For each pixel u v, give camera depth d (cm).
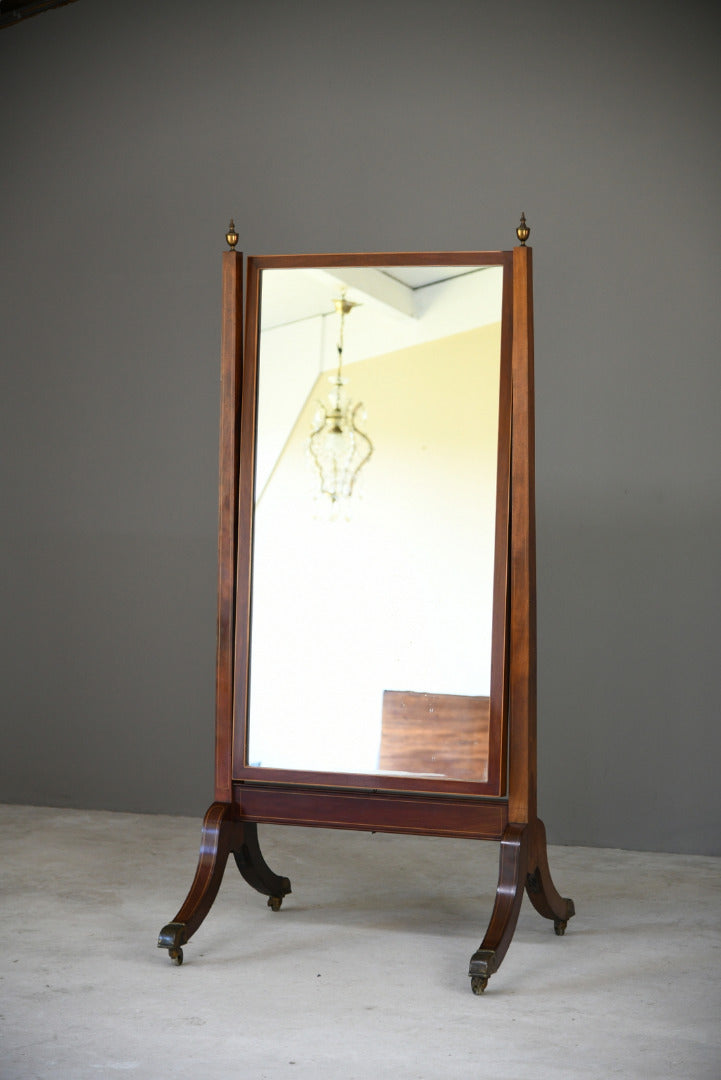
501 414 268
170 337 454
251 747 281
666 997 245
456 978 256
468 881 346
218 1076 200
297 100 446
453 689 269
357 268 279
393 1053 212
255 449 283
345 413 279
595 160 415
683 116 407
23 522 465
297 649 279
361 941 283
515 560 267
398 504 275
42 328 468
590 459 412
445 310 274
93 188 465
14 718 463
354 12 442
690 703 400
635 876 361
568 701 411
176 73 459
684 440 404
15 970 255
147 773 449
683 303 405
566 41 420
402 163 436
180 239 455
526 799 266
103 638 455
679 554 403
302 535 281
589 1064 208
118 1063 205
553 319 417
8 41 479
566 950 279
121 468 457
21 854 371
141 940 279
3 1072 199
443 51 432
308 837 405
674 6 410
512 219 423
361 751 274
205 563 446
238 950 273
